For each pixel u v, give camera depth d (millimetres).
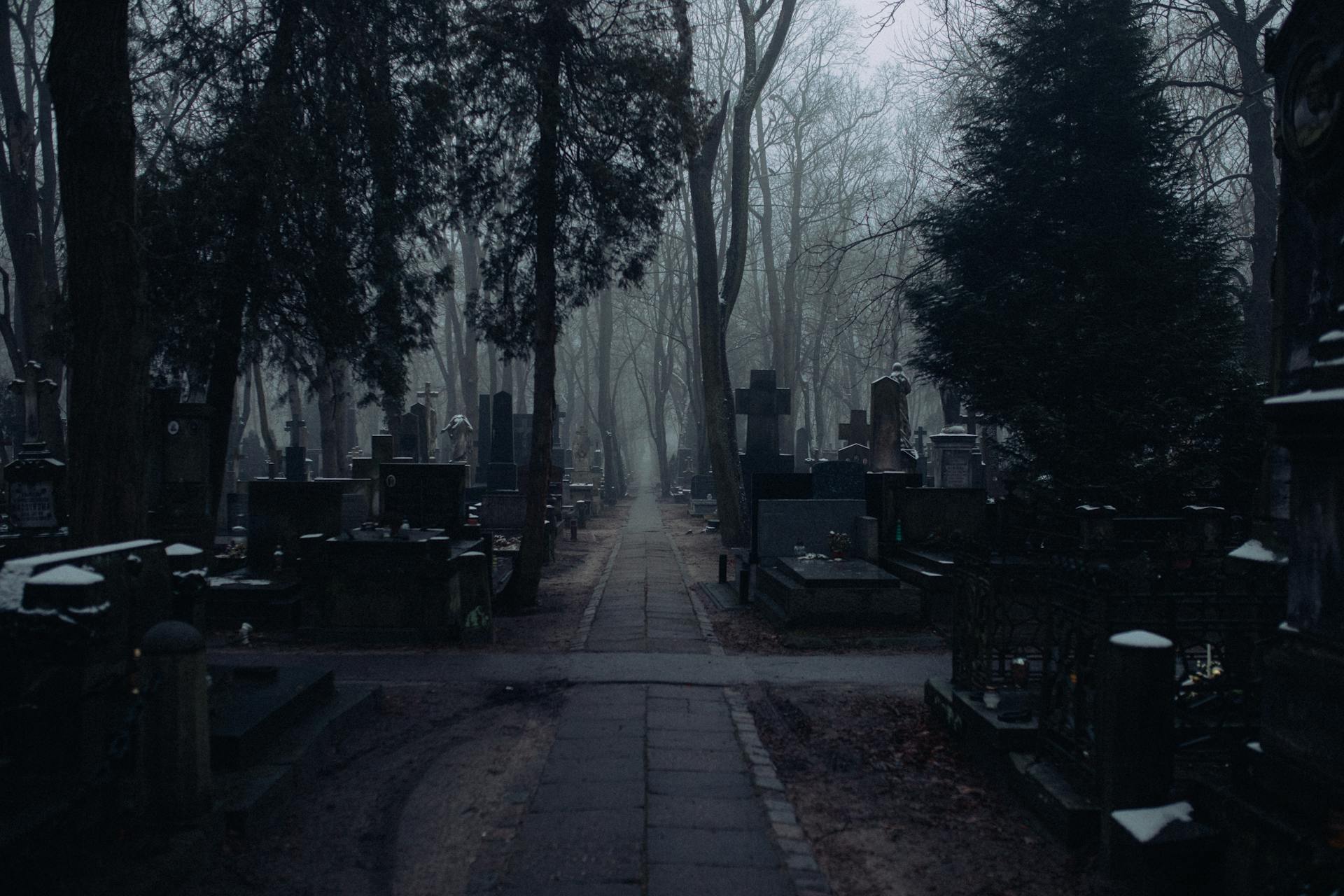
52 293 14211
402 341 15336
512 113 13383
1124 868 4414
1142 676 4477
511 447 28547
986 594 6824
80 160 7945
